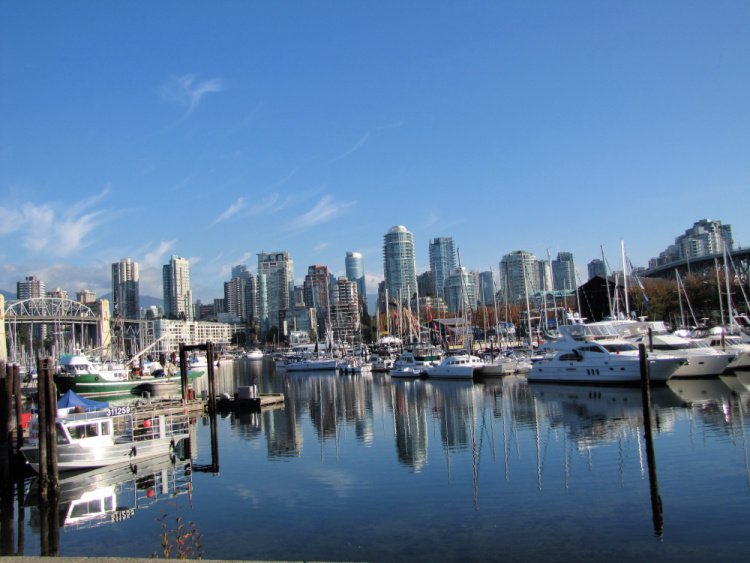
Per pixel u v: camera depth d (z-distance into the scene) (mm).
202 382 124938
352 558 21359
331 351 169750
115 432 42969
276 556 22000
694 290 130250
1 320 152125
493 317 167750
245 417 60188
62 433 35719
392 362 124562
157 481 33781
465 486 29578
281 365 164750
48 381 32125
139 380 86188
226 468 36250
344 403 68812
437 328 155875
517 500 26922
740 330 86062
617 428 41844
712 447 34438
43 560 12031
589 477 29906
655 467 30875
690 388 60844
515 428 44812
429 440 42125
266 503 28547
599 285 144875
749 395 53719
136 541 24562
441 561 20719
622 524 23312
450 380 92625
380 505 27266
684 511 24344
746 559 19703
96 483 33781
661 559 19984
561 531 22906
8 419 33719
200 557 22234
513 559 20547
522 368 93438
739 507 24484
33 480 34688
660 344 71062
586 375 69688
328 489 30375
